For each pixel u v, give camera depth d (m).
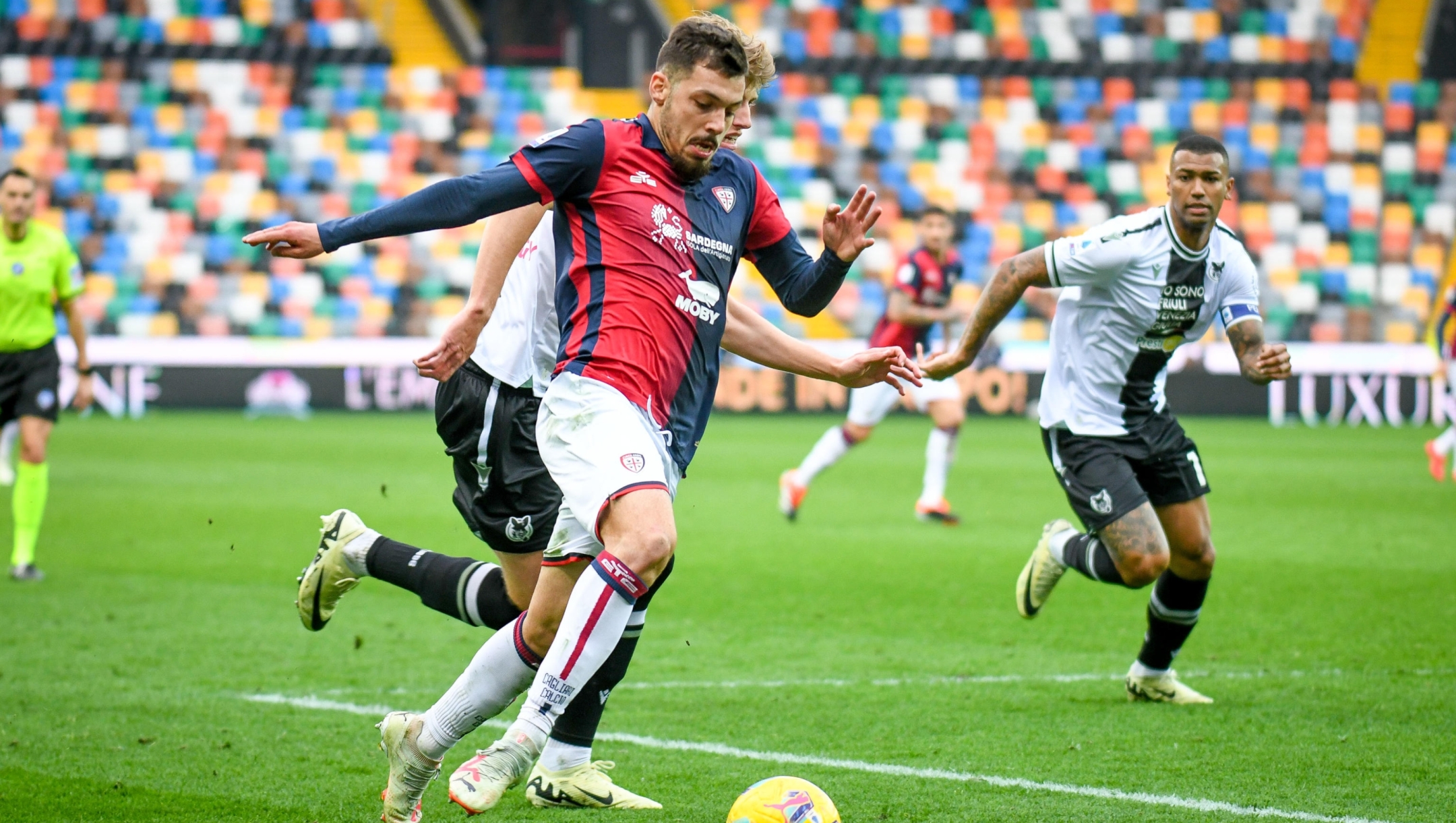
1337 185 60.41
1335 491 30.23
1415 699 12.72
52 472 32.75
